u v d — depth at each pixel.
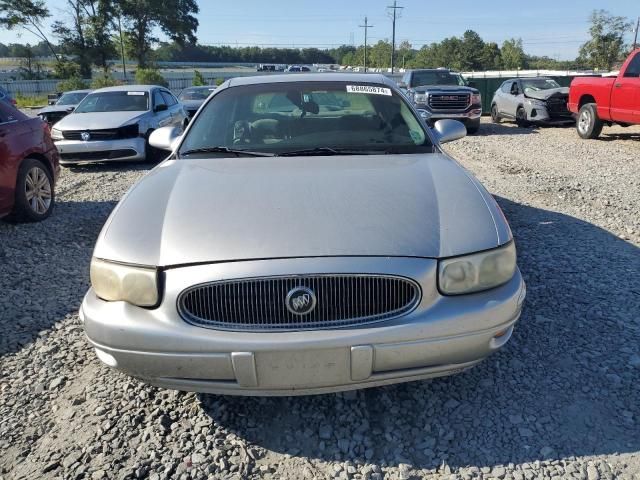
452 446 2.46
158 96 11.34
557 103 15.56
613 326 3.40
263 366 2.25
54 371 3.14
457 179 2.94
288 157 3.36
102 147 9.71
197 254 2.33
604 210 6.12
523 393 2.79
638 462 2.32
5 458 2.46
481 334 2.35
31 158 6.19
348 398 2.80
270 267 2.26
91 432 2.61
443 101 14.30
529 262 4.47
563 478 2.25
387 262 2.29
